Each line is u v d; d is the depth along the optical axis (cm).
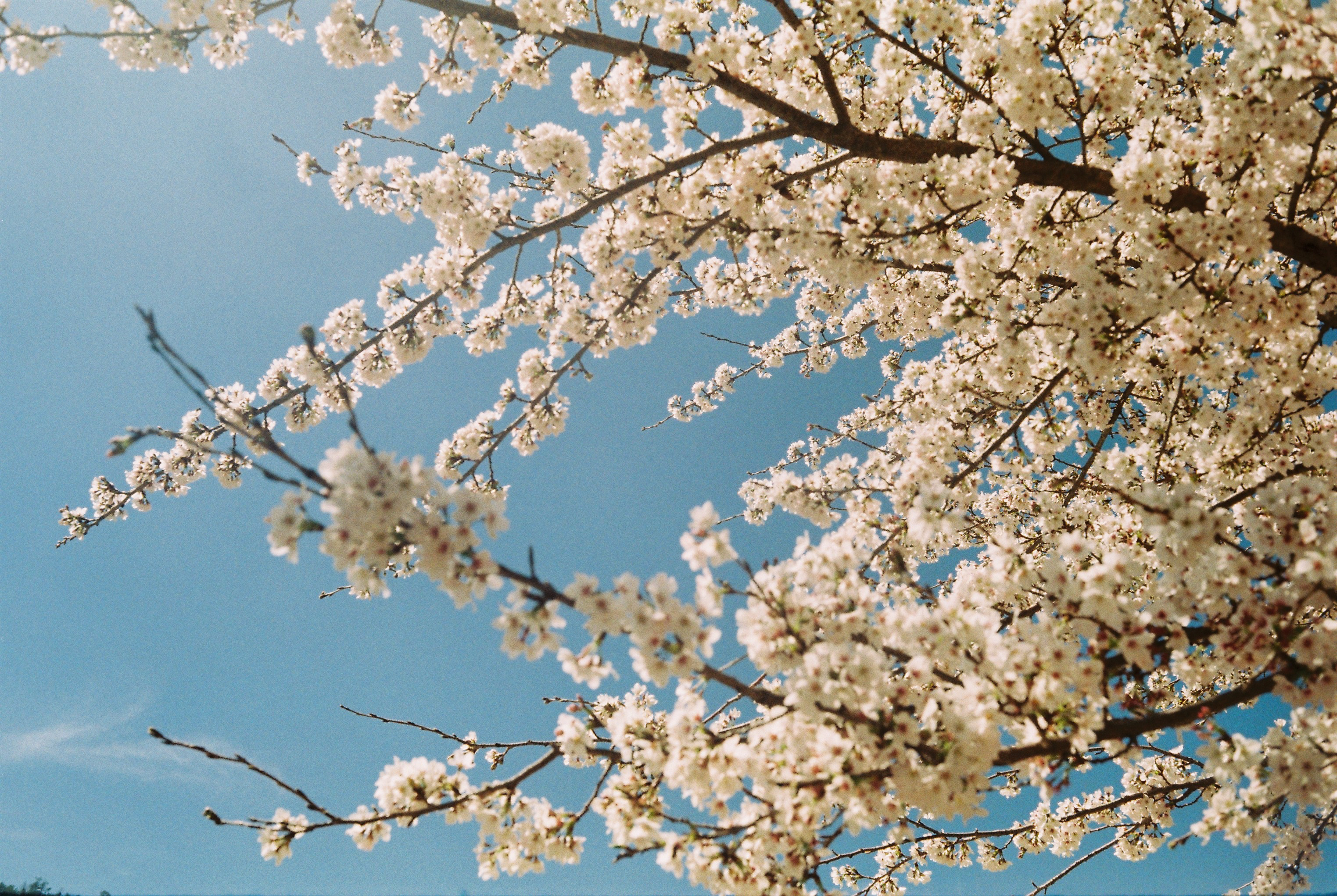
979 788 332
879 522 534
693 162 574
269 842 352
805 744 344
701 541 348
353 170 609
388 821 379
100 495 669
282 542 281
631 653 316
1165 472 593
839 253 564
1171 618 367
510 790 401
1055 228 567
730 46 553
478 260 605
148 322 233
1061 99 536
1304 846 473
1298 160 462
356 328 655
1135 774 733
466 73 603
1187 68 559
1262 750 339
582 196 630
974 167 523
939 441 588
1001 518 751
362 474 274
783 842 351
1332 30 360
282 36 586
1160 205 503
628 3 656
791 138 751
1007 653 341
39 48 514
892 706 363
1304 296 488
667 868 359
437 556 287
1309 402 517
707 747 362
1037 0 511
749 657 352
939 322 565
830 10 554
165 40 545
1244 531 445
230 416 646
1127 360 502
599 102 591
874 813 342
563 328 675
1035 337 578
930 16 545
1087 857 700
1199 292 463
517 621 303
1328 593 342
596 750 418
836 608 364
